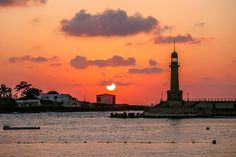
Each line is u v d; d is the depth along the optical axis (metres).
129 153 126.81
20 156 123.31
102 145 145.25
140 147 139.12
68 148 138.00
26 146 143.25
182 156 120.81
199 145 142.88
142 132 196.38
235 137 169.25
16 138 169.62
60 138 170.00
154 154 124.69
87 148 137.75
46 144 148.75
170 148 136.12
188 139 162.12
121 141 157.25
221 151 128.88
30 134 188.00
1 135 182.25
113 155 123.75
